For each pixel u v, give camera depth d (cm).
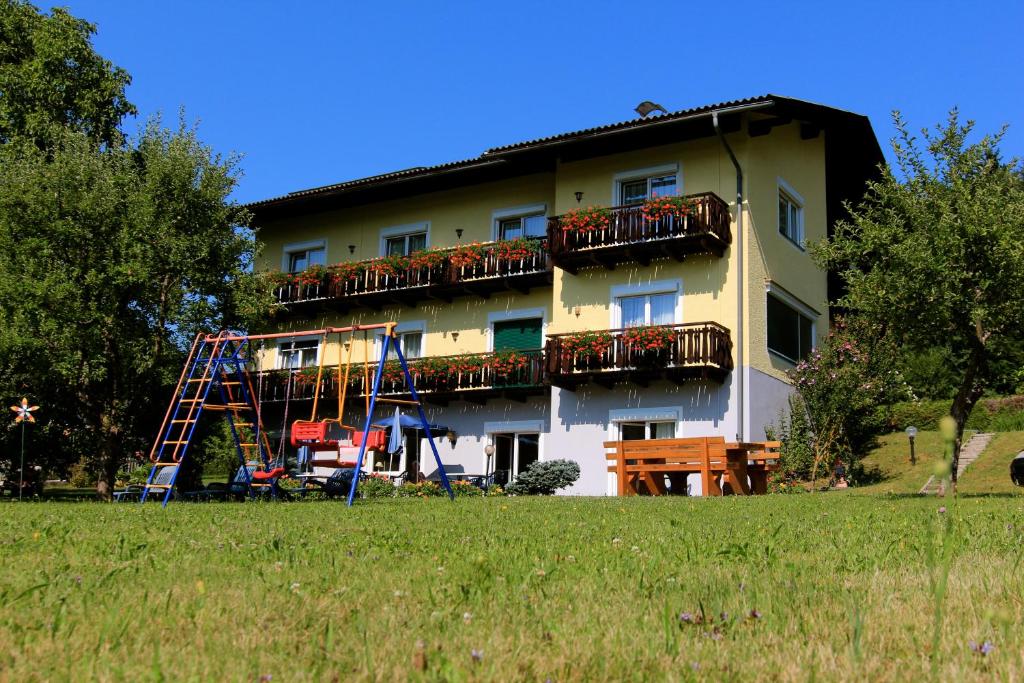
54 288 1455
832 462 1925
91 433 1880
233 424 1432
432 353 2298
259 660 249
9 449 1866
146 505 1084
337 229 2512
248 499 1485
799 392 2019
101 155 1675
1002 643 265
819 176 2314
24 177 1568
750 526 650
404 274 2278
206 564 434
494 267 2156
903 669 240
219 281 1730
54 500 1661
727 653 257
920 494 1203
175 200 1675
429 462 2217
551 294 2164
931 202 1070
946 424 188
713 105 1808
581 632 284
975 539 531
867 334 1959
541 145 1977
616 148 2000
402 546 514
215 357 1337
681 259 1906
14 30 2139
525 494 1831
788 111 1898
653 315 1948
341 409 1188
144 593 343
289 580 380
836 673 237
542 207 2194
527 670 241
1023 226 1017
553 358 1939
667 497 1237
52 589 359
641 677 235
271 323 2538
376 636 276
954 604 321
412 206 2392
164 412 1944
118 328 1591
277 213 2548
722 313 1869
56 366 1515
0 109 2038
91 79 2120
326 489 1680
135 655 254
